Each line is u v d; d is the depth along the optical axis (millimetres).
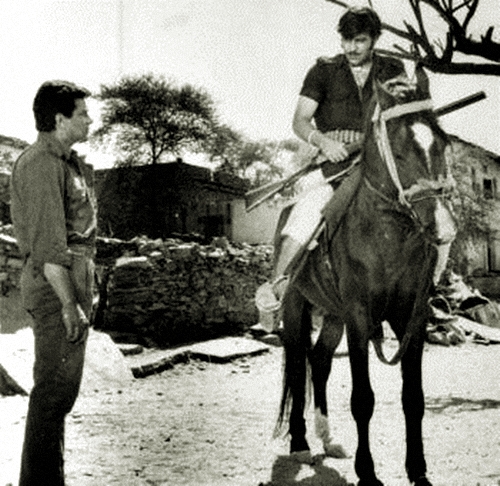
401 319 3725
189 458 4512
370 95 4152
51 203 3020
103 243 12398
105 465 4387
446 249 3518
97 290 11695
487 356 10258
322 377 4684
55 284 2998
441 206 3283
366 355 3678
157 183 16250
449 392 6945
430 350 11188
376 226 3604
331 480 3977
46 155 3098
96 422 5875
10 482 3965
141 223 16422
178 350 9719
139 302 11484
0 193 12602
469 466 4055
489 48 5938
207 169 15836
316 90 4215
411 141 3338
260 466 4293
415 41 5734
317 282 4133
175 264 11852
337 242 3807
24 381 7047
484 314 12492
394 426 5293
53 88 3182
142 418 6031
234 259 12594
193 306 11891
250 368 9227
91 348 8492
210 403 6773
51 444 3100
